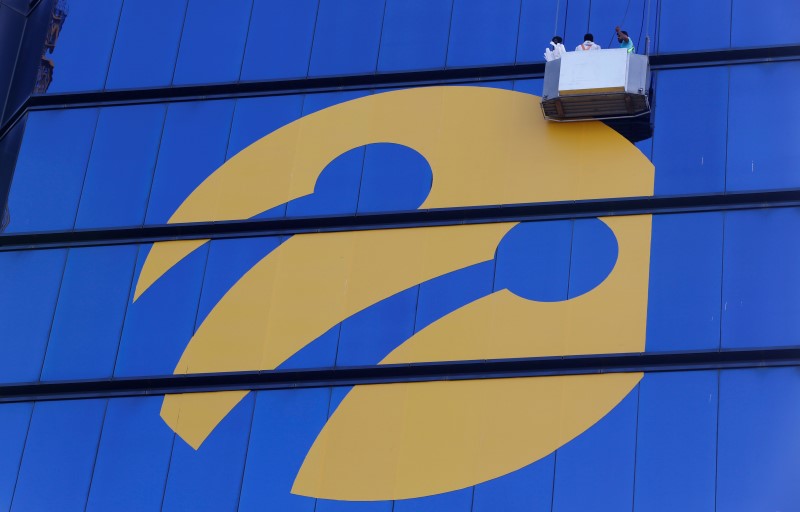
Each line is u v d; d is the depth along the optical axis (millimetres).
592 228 51281
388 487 49281
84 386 53062
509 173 52531
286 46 56625
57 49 58906
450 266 51719
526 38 54531
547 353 49875
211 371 52156
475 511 48406
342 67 55688
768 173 51031
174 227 54656
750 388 48375
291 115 55438
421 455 49438
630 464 48062
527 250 51375
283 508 49844
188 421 51688
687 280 50031
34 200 56312
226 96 56344
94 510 51250
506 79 54125
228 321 52750
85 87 57844
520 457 48781
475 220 52188
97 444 52156
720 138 51719
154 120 56656
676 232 50750
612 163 51906
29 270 55312
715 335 49188
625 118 52312
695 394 48562
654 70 52906
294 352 51719
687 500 47344
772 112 51844
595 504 47812
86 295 54406
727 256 50125
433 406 50031
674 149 51750
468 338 50594
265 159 54938
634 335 49594
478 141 53250
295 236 53469
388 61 55375
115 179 56031
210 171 55219
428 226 52500
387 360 50906
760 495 47094
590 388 49250
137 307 53812
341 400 50781
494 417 49438
